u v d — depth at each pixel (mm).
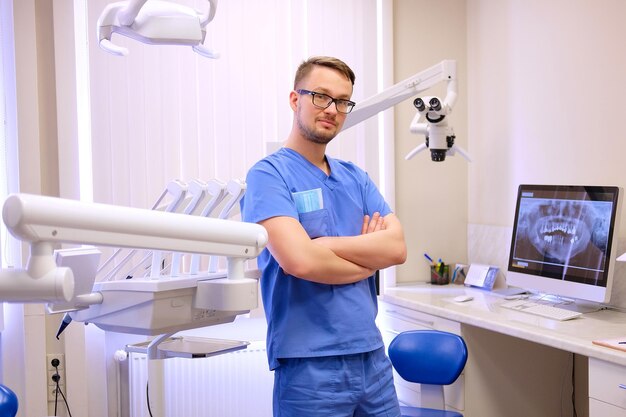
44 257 919
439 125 3221
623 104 2955
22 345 3082
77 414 3166
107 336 3275
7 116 3061
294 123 1974
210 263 1537
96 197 3178
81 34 3166
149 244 1050
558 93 3301
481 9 3814
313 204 1912
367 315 1906
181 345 1883
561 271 2951
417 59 3828
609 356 2252
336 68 1881
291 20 3482
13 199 881
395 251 1949
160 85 3264
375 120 3699
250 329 3482
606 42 3025
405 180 3820
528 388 3156
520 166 3557
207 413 3355
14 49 3025
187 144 3316
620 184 2986
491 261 3756
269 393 3438
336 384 1836
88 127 3189
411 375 2668
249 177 1899
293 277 1858
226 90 3379
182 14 1557
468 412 3043
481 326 2818
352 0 3615
